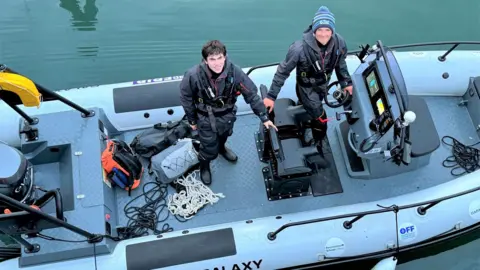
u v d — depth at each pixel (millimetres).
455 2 6559
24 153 4137
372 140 3885
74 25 6438
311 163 4250
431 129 4184
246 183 4383
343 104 4176
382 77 3787
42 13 6555
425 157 4363
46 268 3773
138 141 4488
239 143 4609
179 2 6625
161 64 6176
